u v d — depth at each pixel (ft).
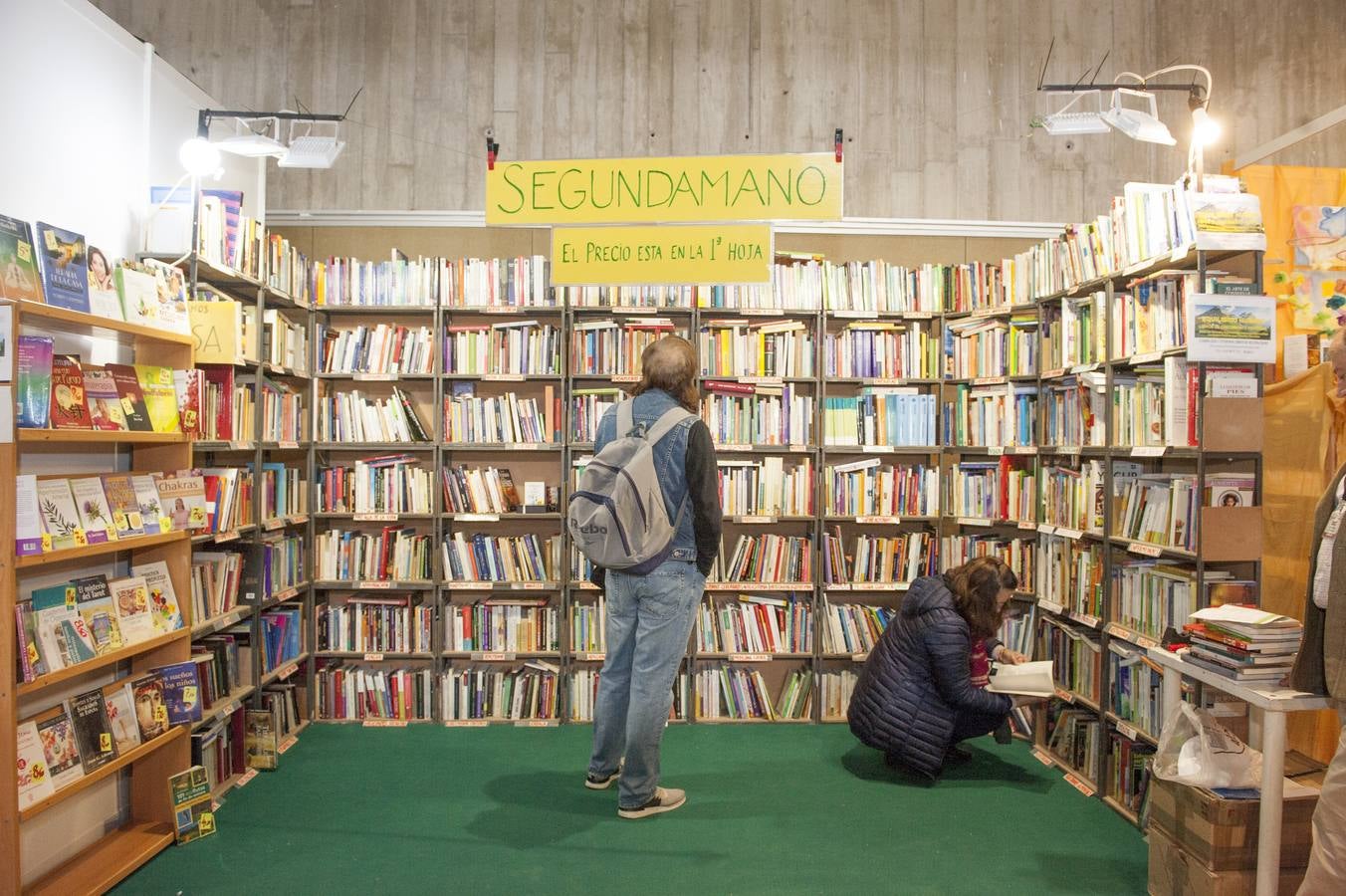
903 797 11.48
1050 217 16.81
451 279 15.23
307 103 16.63
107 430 8.88
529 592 15.74
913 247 16.56
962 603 12.09
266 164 16.44
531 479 16.05
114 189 10.96
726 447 15.17
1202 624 8.74
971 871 9.44
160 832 9.96
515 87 16.70
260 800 11.20
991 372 15.08
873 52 16.88
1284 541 10.78
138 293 9.77
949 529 16.07
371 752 13.15
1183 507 10.36
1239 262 11.05
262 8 16.69
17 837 7.60
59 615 8.35
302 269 14.96
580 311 15.35
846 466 15.34
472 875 9.21
